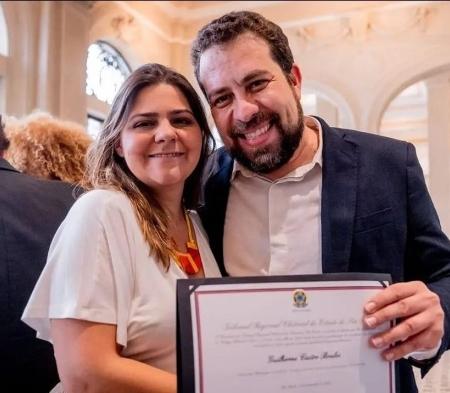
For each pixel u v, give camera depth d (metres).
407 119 1.94
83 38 3.98
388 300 0.85
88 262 0.90
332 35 2.55
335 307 0.85
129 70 4.63
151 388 0.85
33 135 1.48
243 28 1.10
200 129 1.08
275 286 0.84
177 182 1.04
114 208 0.96
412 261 1.13
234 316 0.81
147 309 0.93
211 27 1.13
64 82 3.78
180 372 0.78
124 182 1.02
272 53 1.12
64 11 3.81
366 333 0.85
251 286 0.83
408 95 2.01
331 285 0.86
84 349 0.86
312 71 2.49
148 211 1.00
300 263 1.15
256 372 0.80
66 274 0.89
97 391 0.86
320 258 1.13
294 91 1.17
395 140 1.19
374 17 2.21
